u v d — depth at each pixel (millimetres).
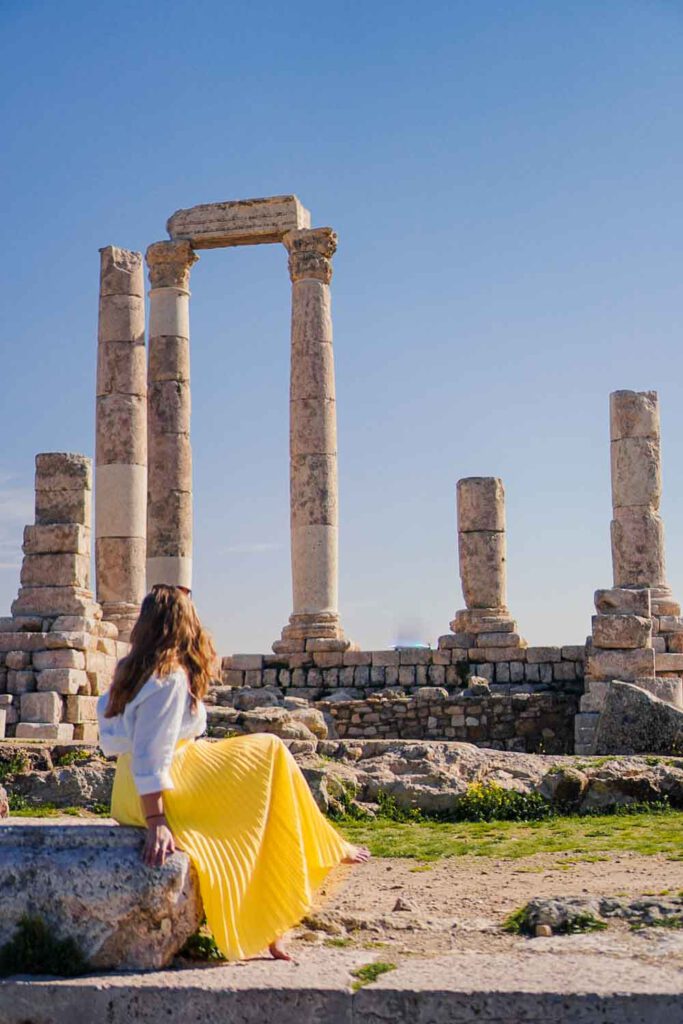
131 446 34844
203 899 7449
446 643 31859
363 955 7809
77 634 28516
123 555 34344
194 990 7000
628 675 27766
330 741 19750
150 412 35219
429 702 27516
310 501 33875
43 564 29500
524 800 17094
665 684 27484
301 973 7270
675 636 30734
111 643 30078
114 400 34938
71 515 29781
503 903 10484
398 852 13969
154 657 7652
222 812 7688
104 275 35562
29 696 27734
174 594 7887
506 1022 6770
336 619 33281
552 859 13297
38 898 7422
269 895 7680
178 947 7480
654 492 32156
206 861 7484
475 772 18000
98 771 17688
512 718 27438
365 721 27562
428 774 17656
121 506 34500
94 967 7387
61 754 18781
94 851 7484
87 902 7367
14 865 7469
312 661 32469
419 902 10539
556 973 7152
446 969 7305
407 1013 6855
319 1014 6914
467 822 16656
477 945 8203
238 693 28438
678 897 9227
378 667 32031
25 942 7375
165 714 7547
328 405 34500
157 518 34625
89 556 30188
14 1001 7086
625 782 17328
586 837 14867
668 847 13789
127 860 7418
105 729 7711
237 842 7625
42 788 17609
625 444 32281
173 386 35250
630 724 21578
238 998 6965
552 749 27359
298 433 34344
